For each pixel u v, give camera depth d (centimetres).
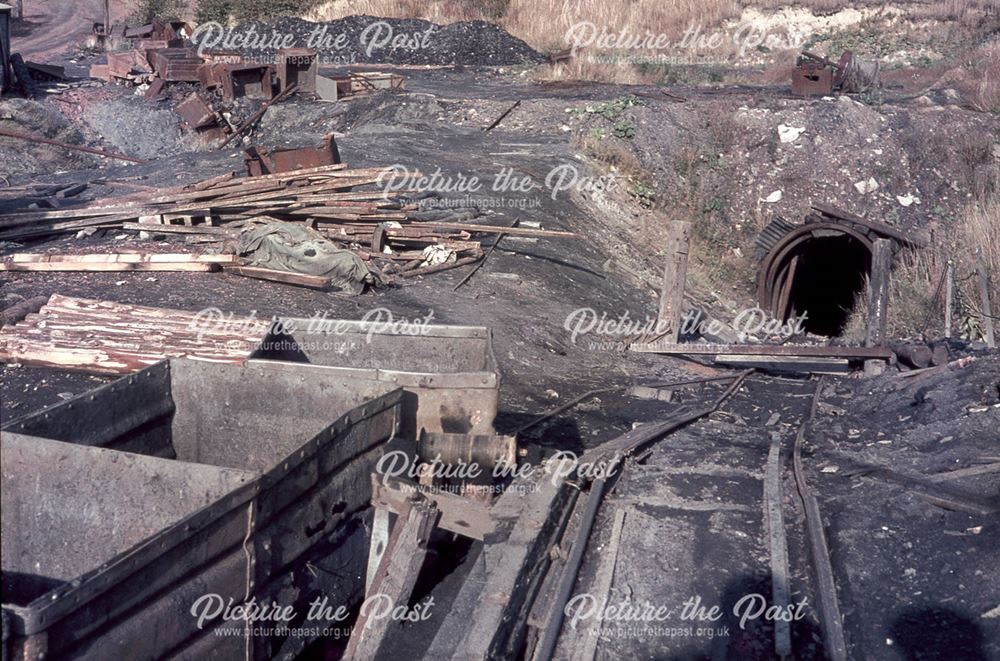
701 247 2023
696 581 682
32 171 2094
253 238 1330
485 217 1720
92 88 2723
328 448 598
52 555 572
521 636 608
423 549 615
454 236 1559
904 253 1878
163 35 3350
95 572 424
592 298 1535
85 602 420
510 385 1147
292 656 591
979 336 1565
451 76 3142
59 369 968
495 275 1489
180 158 2106
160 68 2627
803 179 2081
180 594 480
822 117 2155
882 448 948
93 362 954
